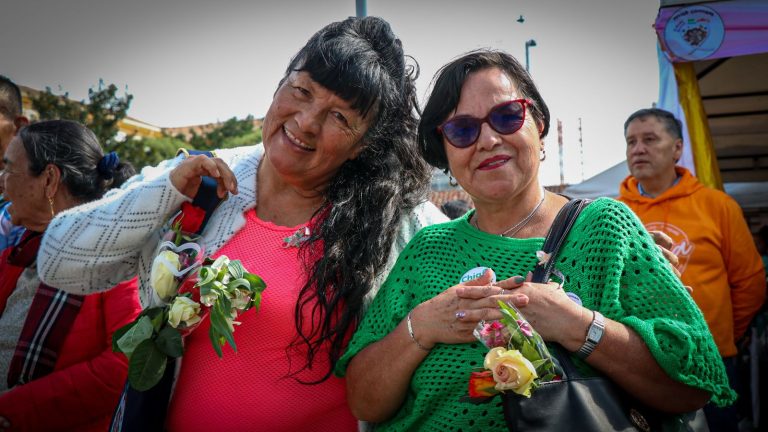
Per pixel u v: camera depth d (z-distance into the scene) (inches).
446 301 73.5
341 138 89.6
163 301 81.8
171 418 89.0
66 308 103.3
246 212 94.4
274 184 96.6
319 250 89.4
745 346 223.9
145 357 79.4
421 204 100.3
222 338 78.9
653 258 71.9
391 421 81.2
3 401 97.3
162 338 79.8
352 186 92.8
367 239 89.0
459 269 80.9
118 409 87.8
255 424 86.2
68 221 89.9
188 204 89.6
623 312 69.7
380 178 93.9
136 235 87.1
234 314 78.8
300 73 88.4
